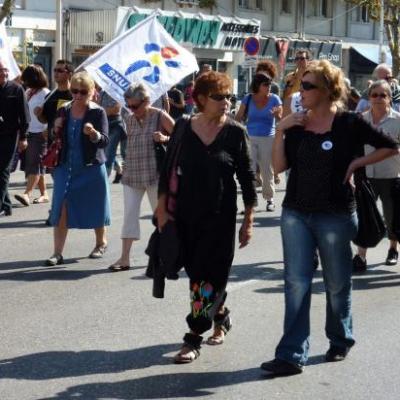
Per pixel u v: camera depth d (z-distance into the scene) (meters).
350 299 7.11
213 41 40.38
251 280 10.10
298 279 6.77
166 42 12.63
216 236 6.99
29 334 7.83
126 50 12.51
